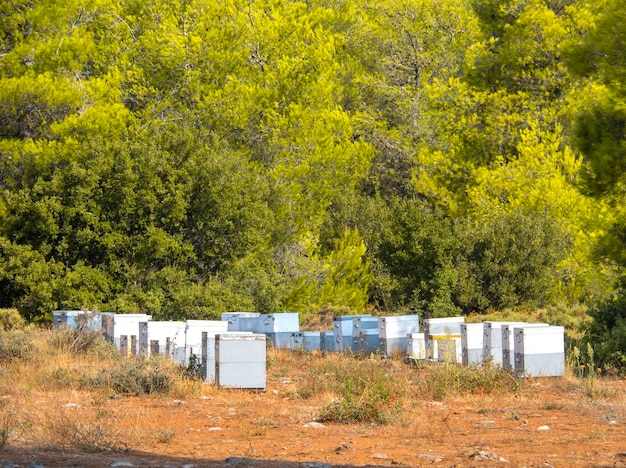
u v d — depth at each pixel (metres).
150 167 53.28
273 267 59.22
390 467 12.84
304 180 64.94
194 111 64.31
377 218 72.31
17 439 15.39
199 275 55.00
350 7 90.75
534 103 72.75
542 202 62.25
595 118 34.97
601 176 34.16
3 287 52.53
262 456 14.16
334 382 23.55
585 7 69.69
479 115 76.00
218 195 53.97
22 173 54.22
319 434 16.75
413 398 21.75
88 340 31.34
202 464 13.05
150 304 49.12
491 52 76.56
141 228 53.47
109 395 22.28
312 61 69.44
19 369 25.58
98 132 55.62
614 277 53.69
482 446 14.92
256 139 66.69
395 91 86.94
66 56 57.59
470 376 23.52
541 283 54.22
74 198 51.81
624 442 15.27
